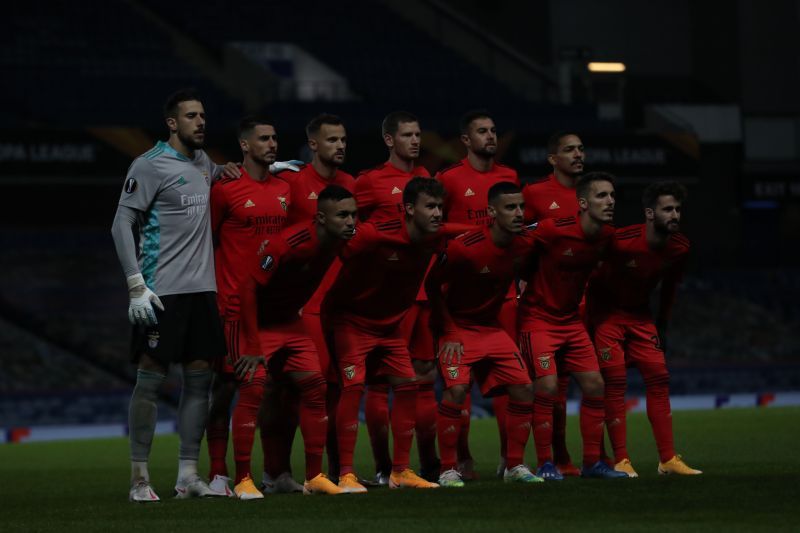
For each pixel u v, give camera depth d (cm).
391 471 3095
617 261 2994
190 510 2397
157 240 2670
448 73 12081
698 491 2430
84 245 10788
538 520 2062
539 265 2967
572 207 3262
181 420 2723
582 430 2994
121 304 10381
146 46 11319
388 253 2730
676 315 11081
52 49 10912
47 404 8394
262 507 2409
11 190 10125
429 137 9425
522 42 12731
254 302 2680
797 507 2162
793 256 11988
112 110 10288
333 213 2619
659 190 2936
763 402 8119
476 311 2933
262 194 2903
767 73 12681
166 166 2683
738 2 12638
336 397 3061
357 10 12644
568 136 3247
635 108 12556
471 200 3256
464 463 3141
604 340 3034
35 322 9912
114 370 9512
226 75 11438
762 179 11838
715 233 11994
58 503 2767
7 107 10062
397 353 2856
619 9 12650
